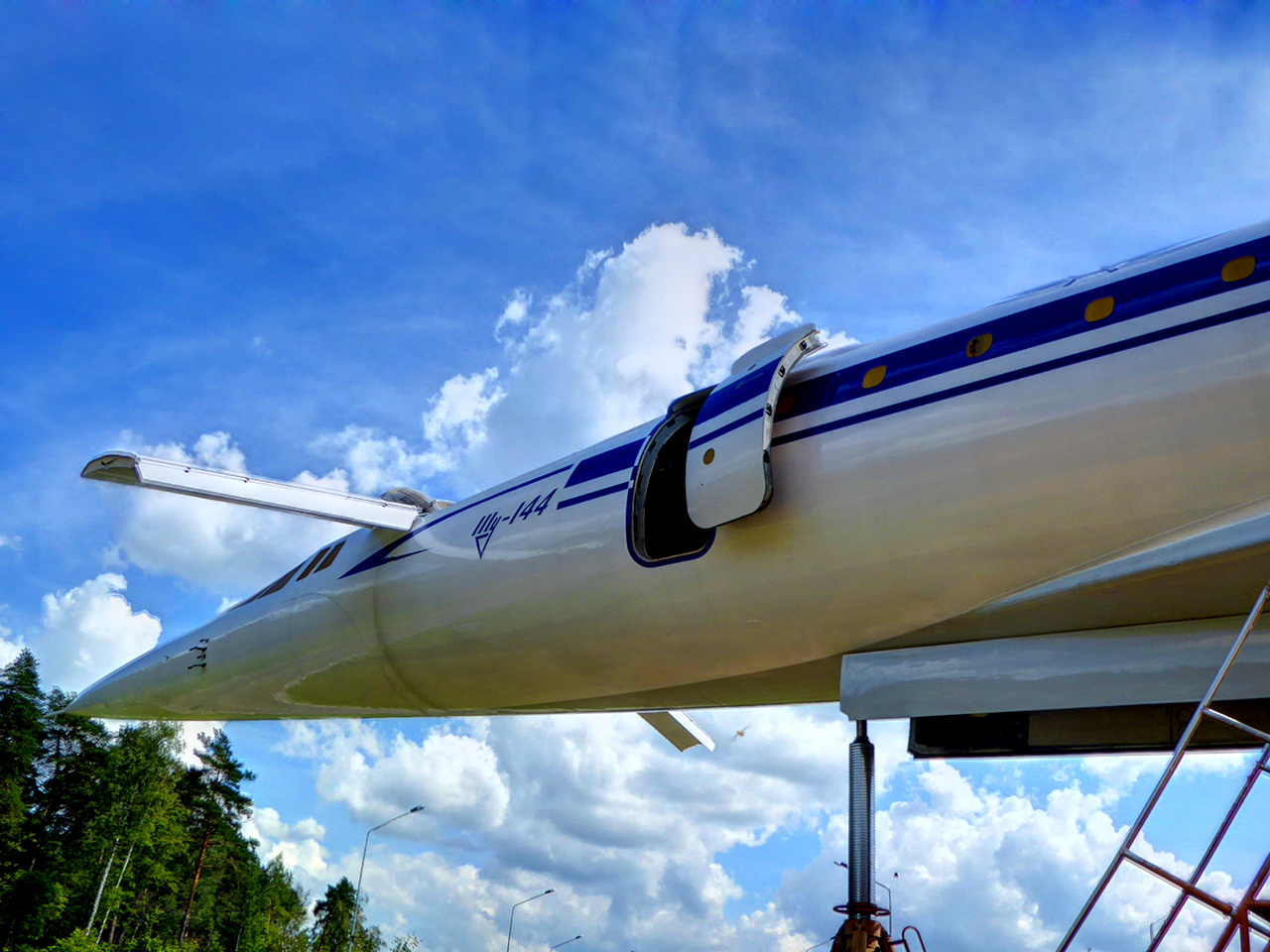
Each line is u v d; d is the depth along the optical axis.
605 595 8.13
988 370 6.27
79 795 66.38
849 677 6.97
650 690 8.77
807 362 7.48
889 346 6.98
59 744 69.56
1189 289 5.69
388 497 10.95
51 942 56.88
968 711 6.48
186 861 75.38
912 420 6.47
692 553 7.49
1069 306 6.15
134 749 59.94
